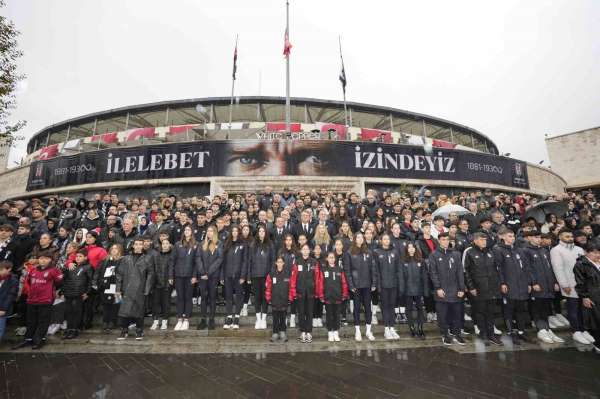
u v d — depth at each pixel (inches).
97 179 490.3
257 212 289.9
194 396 115.0
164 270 201.9
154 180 468.4
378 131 693.9
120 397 114.8
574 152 910.4
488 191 356.8
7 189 607.8
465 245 223.5
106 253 216.5
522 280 187.9
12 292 172.1
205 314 202.1
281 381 128.4
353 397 113.3
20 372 139.5
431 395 113.7
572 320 183.9
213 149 467.8
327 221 271.9
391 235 238.5
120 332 196.2
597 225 250.7
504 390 117.1
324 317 220.2
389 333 187.3
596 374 131.2
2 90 331.9
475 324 194.5
